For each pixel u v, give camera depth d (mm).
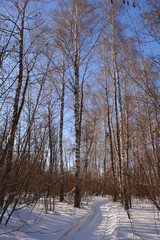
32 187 5145
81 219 5500
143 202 8477
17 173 4023
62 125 9516
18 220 4039
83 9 8578
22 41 4488
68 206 7359
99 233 4832
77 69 8469
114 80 10094
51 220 4691
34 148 4527
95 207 9484
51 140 6148
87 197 11109
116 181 11539
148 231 4094
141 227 4445
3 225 3535
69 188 11492
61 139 9344
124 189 7648
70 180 11508
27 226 3818
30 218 4496
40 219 4582
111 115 16859
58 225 4332
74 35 8852
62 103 9758
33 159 4387
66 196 10703
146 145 3461
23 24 4680
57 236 3609
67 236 4160
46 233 3631
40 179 5324
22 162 3957
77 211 6531
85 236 4520
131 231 4207
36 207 6180
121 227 4621
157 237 3643
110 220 6359
